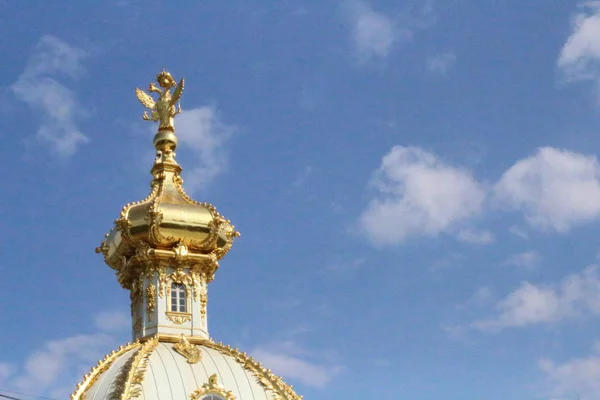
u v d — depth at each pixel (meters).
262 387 80.12
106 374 79.31
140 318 85.69
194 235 86.56
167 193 88.50
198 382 78.62
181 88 93.38
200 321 85.31
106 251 88.62
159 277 85.62
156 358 80.06
